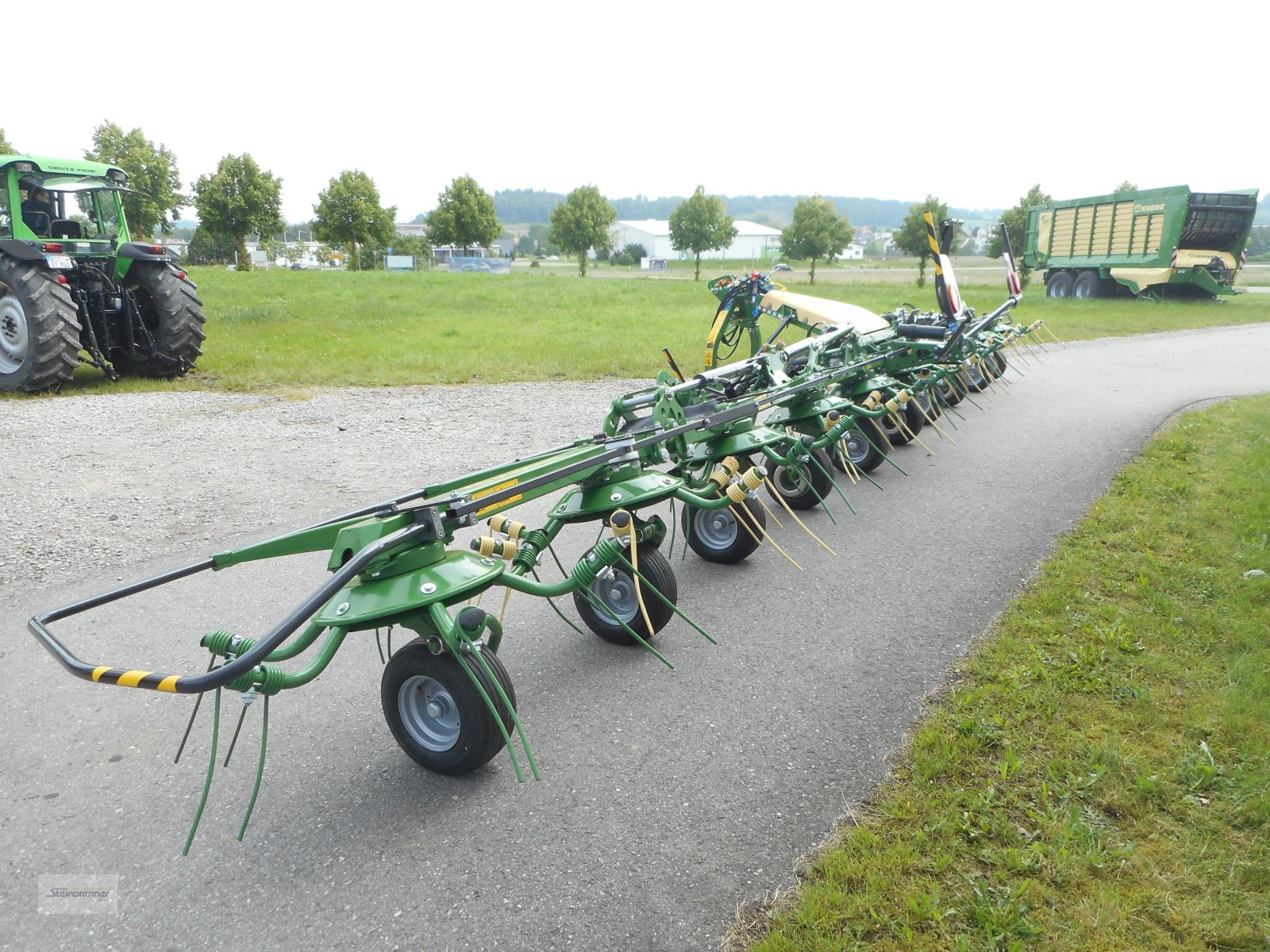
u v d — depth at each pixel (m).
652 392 5.51
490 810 3.12
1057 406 10.64
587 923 2.58
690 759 3.41
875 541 5.95
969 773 3.19
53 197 10.60
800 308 10.27
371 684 4.09
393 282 37.31
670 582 4.32
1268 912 2.48
